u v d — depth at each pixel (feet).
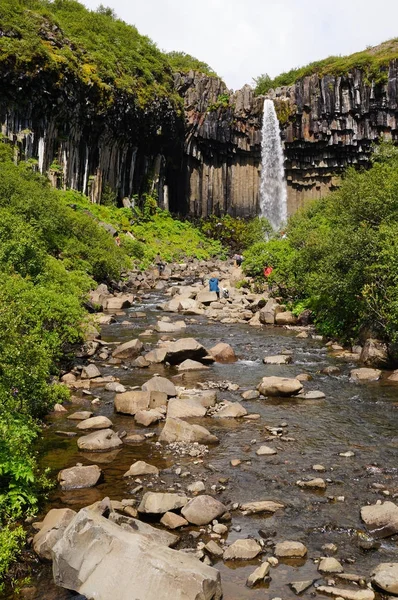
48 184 120.67
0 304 32.09
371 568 19.54
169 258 156.76
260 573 18.80
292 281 86.43
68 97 146.72
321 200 134.62
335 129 207.82
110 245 111.04
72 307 49.14
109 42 184.75
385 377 48.16
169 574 16.99
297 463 29.27
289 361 54.39
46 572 19.53
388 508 22.85
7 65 130.62
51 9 188.34
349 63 204.13
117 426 35.22
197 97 216.74
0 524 21.47
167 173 219.41
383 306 54.34
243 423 36.14
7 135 133.39
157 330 70.18
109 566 17.93
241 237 204.54
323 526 22.56
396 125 199.41
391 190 68.23
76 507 24.08
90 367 47.50
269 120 220.84
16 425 26.17
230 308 87.61
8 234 61.52
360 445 31.94
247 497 25.21
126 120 175.63
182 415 36.94
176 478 27.35
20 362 29.50
